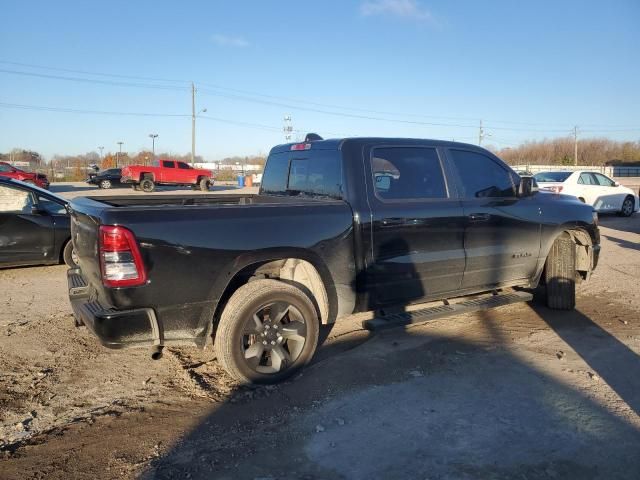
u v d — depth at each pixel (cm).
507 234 538
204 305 371
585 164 8638
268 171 565
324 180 469
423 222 471
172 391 400
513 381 410
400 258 461
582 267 628
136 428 344
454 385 404
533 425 342
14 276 790
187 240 360
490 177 535
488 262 525
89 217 370
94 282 378
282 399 383
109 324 342
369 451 314
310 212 414
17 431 339
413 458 306
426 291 487
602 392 389
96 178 3594
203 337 375
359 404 373
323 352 476
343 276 432
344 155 451
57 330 536
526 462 301
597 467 295
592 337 513
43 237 805
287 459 307
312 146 493
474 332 528
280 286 400
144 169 3216
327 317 431
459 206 498
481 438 326
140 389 403
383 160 466
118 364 452
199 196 535
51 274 805
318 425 345
